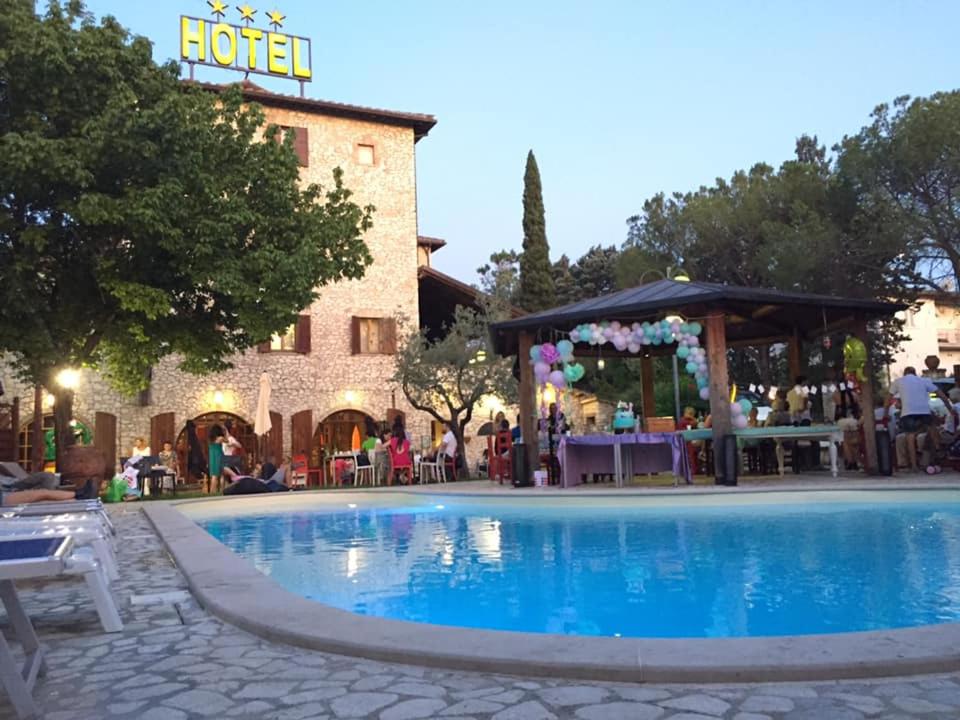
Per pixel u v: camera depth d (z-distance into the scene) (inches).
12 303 461.1
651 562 231.1
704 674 101.7
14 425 687.7
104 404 756.0
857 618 153.9
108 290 497.4
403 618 170.4
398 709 96.2
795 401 540.7
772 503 365.1
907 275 781.9
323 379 845.8
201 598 169.0
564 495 405.4
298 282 521.0
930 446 462.9
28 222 478.0
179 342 551.5
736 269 954.1
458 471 772.0
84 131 450.3
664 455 493.4
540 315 529.7
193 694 106.1
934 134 696.4
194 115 499.2
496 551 269.3
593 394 1133.1
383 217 895.1
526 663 107.8
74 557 148.4
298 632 130.0
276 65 895.7
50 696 108.3
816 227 790.5
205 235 502.9
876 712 89.1
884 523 294.8
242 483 565.9
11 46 448.8
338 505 493.7
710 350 454.6
